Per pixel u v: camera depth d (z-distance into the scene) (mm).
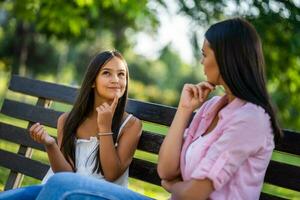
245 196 2479
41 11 9789
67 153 3336
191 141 2688
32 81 4211
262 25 8367
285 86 9375
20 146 4180
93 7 8562
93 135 3332
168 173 2686
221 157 2428
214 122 2668
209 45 2576
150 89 32062
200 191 2432
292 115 9617
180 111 2738
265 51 8820
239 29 2529
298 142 2791
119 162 3205
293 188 2799
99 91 3285
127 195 2441
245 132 2428
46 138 3201
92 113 3371
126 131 3299
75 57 26953
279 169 2846
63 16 9383
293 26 8328
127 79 3340
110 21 13055
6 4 11641
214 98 2816
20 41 17922
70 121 3361
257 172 2494
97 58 3311
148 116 3432
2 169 6352
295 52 8617
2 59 20609
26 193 2768
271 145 2529
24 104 4215
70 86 3957
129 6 8594
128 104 3557
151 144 3375
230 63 2512
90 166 3256
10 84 4348
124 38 16281
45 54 24094
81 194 2352
